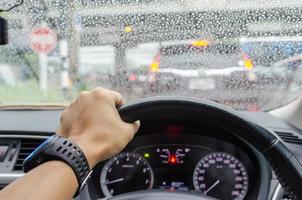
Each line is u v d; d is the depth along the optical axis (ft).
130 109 2.32
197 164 4.13
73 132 2.05
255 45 8.95
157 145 4.18
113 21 9.53
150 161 4.15
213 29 9.66
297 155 4.50
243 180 3.99
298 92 5.60
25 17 8.43
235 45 9.35
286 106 5.54
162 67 9.68
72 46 8.98
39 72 8.69
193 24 9.78
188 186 4.15
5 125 5.07
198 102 2.55
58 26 8.89
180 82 9.59
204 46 9.62
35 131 5.00
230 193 4.01
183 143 4.17
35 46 8.64
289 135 4.84
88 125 2.06
